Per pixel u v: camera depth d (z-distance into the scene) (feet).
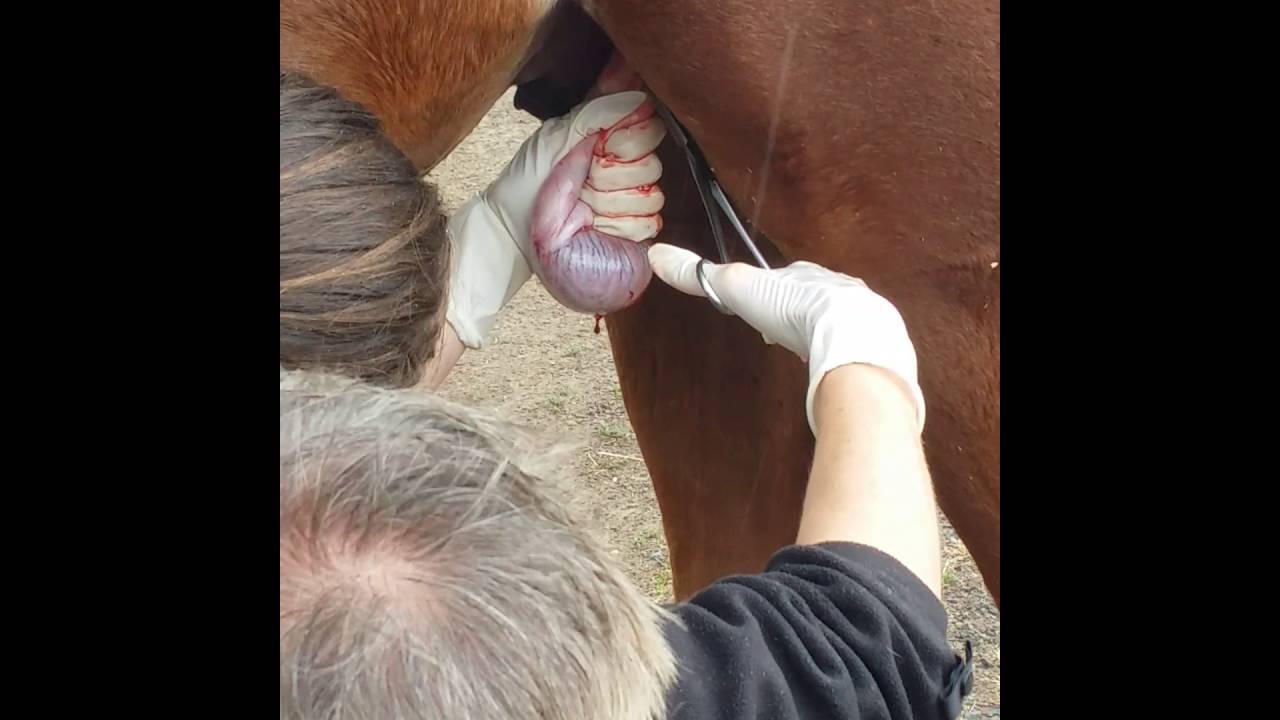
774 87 3.90
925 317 4.09
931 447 4.30
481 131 12.34
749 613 2.18
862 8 3.71
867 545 2.44
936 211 3.90
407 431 1.69
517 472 1.71
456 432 1.74
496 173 11.49
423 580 1.51
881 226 4.03
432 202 2.77
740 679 2.04
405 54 4.05
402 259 2.52
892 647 2.21
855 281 3.74
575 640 1.57
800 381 5.17
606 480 8.36
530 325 10.36
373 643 1.44
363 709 1.41
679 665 2.01
